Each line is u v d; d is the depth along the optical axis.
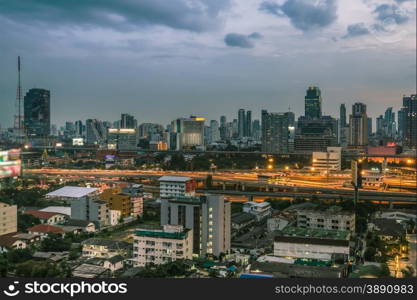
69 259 145.12
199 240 148.50
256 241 162.50
